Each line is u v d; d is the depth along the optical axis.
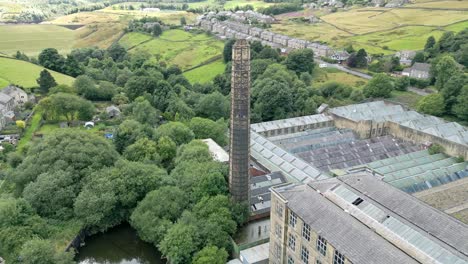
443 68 182.12
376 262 51.75
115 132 130.12
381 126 149.88
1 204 86.12
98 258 91.69
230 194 91.81
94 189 96.25
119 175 100.06
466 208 89.44
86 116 157.62
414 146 136.75
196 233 80.88
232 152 87.81
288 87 182.12
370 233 56.78
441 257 49.88
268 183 107.25
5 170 113.50
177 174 104.00
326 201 66.12
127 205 98.44
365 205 62.53
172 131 129.12
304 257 66.25
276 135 152.50
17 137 137.00
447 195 97.81
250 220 94.56
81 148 104.94
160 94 176.00
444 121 150.25
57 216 94.12
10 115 151.62
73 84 183.00
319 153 128.62
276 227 73.62
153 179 99.81
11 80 189.00
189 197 94.31
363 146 134.62
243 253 79.94
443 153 129.62
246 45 78.94
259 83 184.25
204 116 166.75
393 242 54.78
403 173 114.00
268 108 173.00
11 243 80.94
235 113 84.00
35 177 100.12
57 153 103.00
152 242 89.94
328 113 165.88
